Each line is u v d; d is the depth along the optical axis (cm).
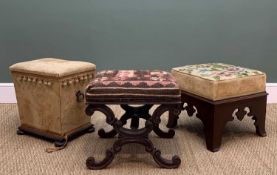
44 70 178
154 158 159
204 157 172
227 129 210
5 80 257
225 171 157
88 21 251
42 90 183
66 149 181
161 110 154
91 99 152
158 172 156
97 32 253
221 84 173
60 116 181
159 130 195
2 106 251
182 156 173
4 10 246
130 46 256
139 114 183
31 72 182
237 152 177
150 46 256
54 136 186
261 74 187
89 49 256
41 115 189
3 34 250
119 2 249
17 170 157
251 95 186
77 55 257
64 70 177
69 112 187
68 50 255
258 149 181
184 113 241
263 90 190
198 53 257
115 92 151
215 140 177
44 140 191
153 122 156
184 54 258
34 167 160
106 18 251
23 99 194
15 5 246
